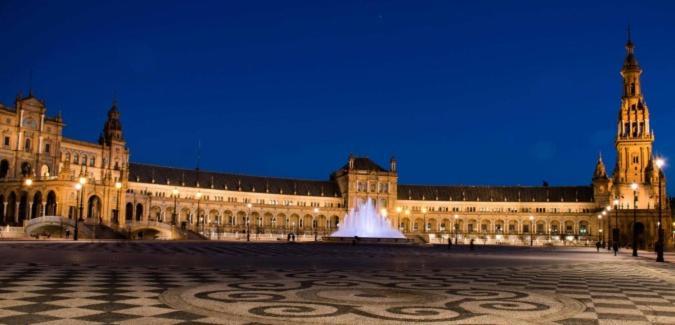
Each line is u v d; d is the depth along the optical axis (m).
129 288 21.36
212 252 55.03
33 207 125.50
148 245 69.75
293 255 53.00
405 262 44.28
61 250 51.06
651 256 76.69
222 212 184.25
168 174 186.50
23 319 14.65
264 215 196.12
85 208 118.50
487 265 42.38
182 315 15.64
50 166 143.38
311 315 16.03
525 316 16.62
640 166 191.88
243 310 16.67
